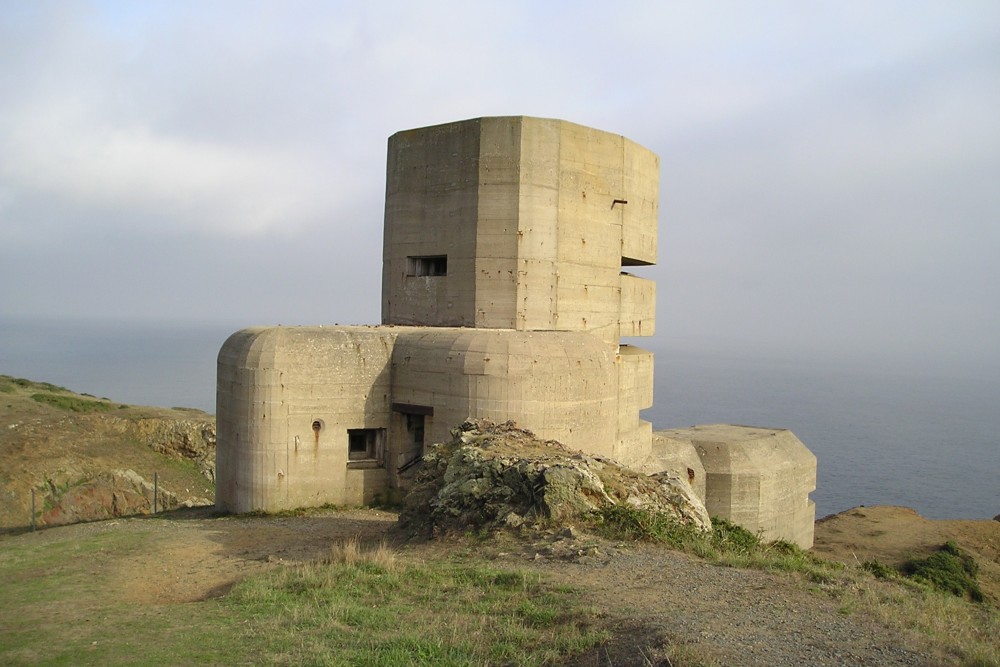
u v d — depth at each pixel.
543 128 19.23
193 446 37.09
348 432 17.80
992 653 6.81
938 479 91.75
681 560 10.11
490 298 19.08
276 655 7.21
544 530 11.20
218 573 11.66
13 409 37.44
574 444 17.22
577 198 20.02
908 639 7.09
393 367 18.09
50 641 8.19
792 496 26.77
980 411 189.25
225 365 17.73
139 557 12.70
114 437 36.16
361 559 10.96
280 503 16.88
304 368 17.08
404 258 20.61
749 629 7.15
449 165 19.66
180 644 7.79
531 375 16.56
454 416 16.83
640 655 6.45
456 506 12.59
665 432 27.42
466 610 8.30
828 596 8.65
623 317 21.97
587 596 8.42
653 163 23.16
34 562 12.59
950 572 28.78
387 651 7.11
